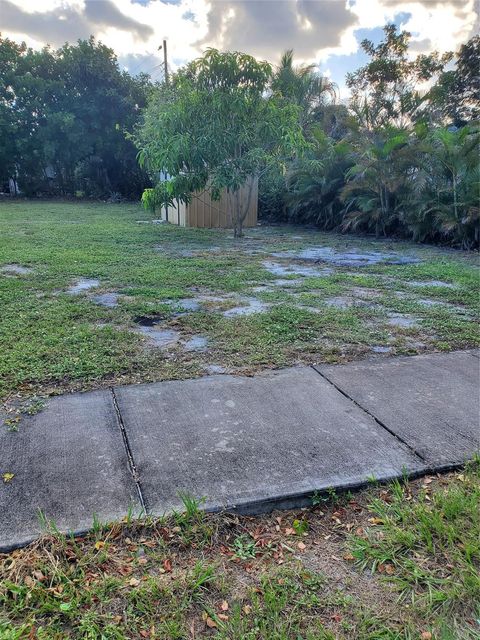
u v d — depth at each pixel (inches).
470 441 75.9
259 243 319.9
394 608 46.7
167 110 311.9
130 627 44.3
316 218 433.4
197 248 289.9
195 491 62.7
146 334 126.6
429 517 59.2
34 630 43.6
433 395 92.6
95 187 773.3
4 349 110.4
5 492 61.4
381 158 348.8
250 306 156.3
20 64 697.0
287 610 46.3
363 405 88.0
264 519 60.0
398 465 69.4
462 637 43.5
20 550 52.6
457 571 51.0
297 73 500.7
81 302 156.3
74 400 88.1
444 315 149.6
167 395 91.0
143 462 68.8
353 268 231.3
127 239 318.7
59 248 271.3
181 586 49.0
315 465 68.9
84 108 700.7
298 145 311.9
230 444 73.9
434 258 266.4
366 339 125.9
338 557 53.7
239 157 316.2
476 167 304.0
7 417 81.0
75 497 60.9
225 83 299.0
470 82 568.4
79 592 47.9
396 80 576.4
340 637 43.4
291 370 104.9
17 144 697.0
